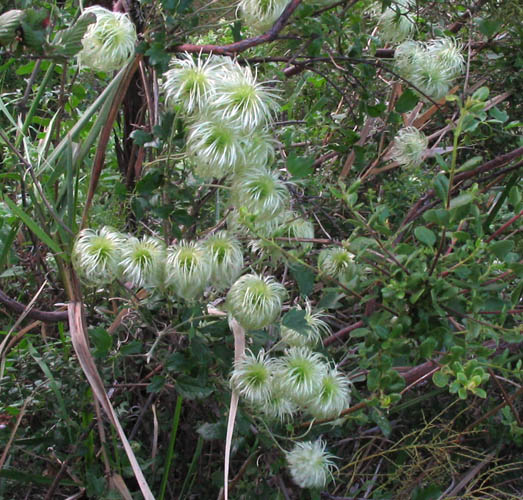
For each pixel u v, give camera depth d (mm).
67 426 1031
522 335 923
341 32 1062
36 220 1070
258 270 1073
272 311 881
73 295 963
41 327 1165
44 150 1125
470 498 1085
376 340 918
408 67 1085
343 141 1240
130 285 1040
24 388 1092
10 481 1066
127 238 911
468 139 1060
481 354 929
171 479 1114
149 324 1030
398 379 918
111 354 1064
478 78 1307
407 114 1290
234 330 945
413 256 903
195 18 1003
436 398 1188
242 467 1009
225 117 814
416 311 929
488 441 1168
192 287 871
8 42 768
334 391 895
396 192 1239
